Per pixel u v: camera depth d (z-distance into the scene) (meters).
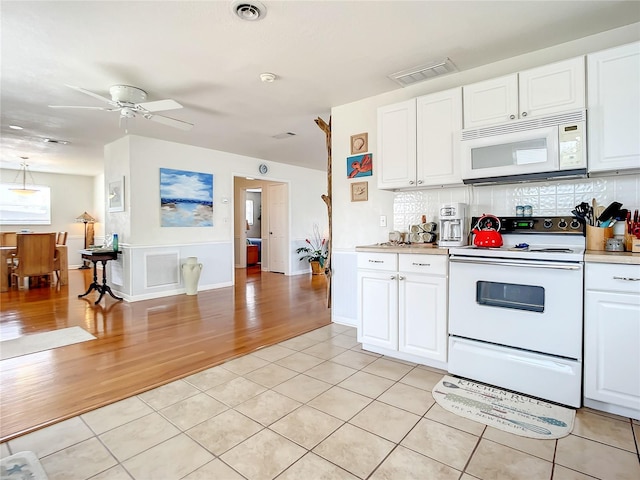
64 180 8.56
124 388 2.36
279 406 2.12
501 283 2.26
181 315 4.23
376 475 1.54
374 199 3.52
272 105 3.75
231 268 6.27
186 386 2.39
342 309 3.85
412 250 2.65
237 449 1.72
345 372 2.60
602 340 1.95
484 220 2.74
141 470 1.58
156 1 1.99
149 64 2.78
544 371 2.12
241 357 2.90
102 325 3.81
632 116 2.03
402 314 2.73
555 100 2.26
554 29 2.33
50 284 6.27
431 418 1.98
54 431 1.88
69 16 2.12
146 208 5.10
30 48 2.51
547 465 1.59
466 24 2.26
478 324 2.36
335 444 1.76
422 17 2.18
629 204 2.29
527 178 2.45
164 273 5.32
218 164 6.02
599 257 1.94
